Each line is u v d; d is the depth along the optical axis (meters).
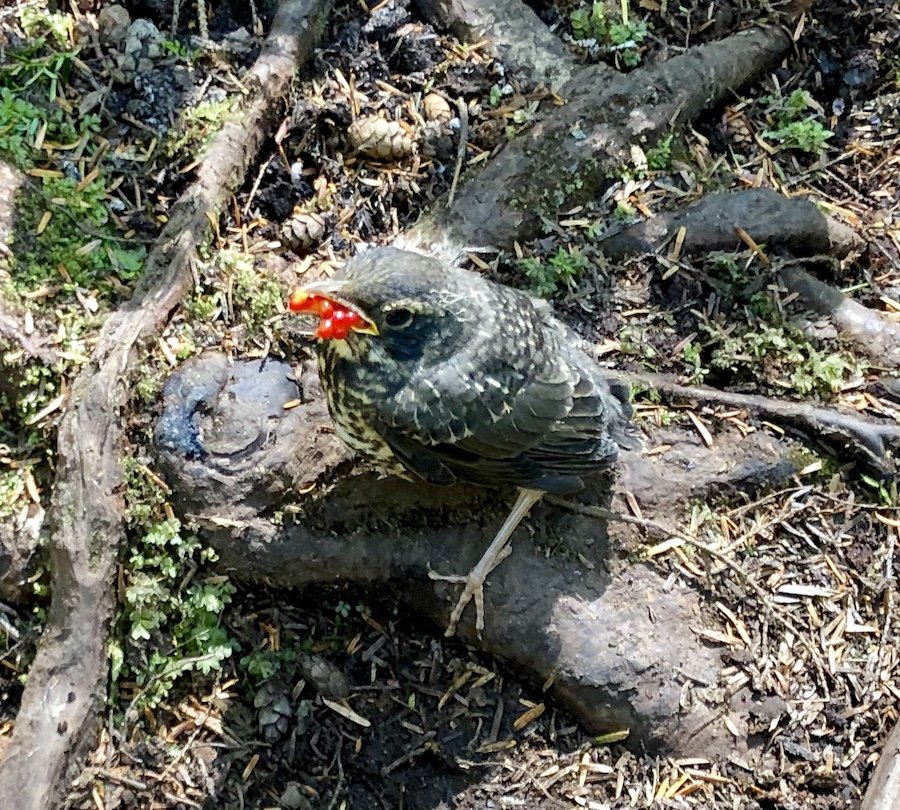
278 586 0.69
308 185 0.76
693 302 0.76
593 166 0.78
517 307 0.67
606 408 0.69
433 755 0.69
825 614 0.71
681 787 0.69
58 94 0.75
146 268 0.72
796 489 0.73
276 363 0.71
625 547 0.71
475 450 0.66
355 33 0.79
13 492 0.69
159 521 0.68
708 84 0.80
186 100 0.76
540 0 0.82
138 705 0.68
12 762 0.65
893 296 0.78
